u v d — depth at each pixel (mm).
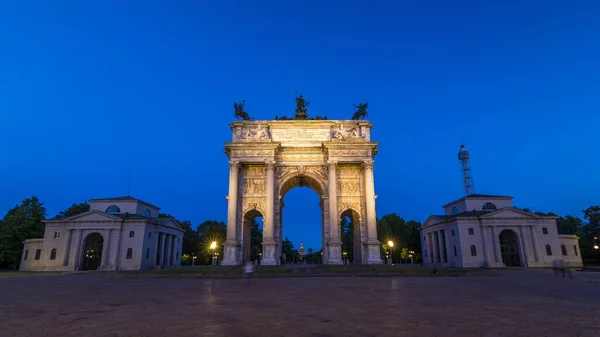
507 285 31328
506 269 70938
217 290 27562
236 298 21891
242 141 67188
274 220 64500
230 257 60406
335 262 60719
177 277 44875
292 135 69000
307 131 69250
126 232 81562
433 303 19094
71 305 19156
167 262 95312
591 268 74125
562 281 36594
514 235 84375
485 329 12312
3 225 94125
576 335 11375
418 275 45719
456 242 84188
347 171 68312
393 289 27438
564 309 16844
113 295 24469
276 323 13523
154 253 85938
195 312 16297
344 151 66062
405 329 12352
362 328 12555
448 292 25094
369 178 64875
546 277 44094
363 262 63344
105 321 14180
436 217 95875
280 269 49688
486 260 80000
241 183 67312
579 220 117812
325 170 67750
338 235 62844
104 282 39188
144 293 25719
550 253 81562
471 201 92312
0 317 15344
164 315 15508
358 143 65500
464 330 12164
